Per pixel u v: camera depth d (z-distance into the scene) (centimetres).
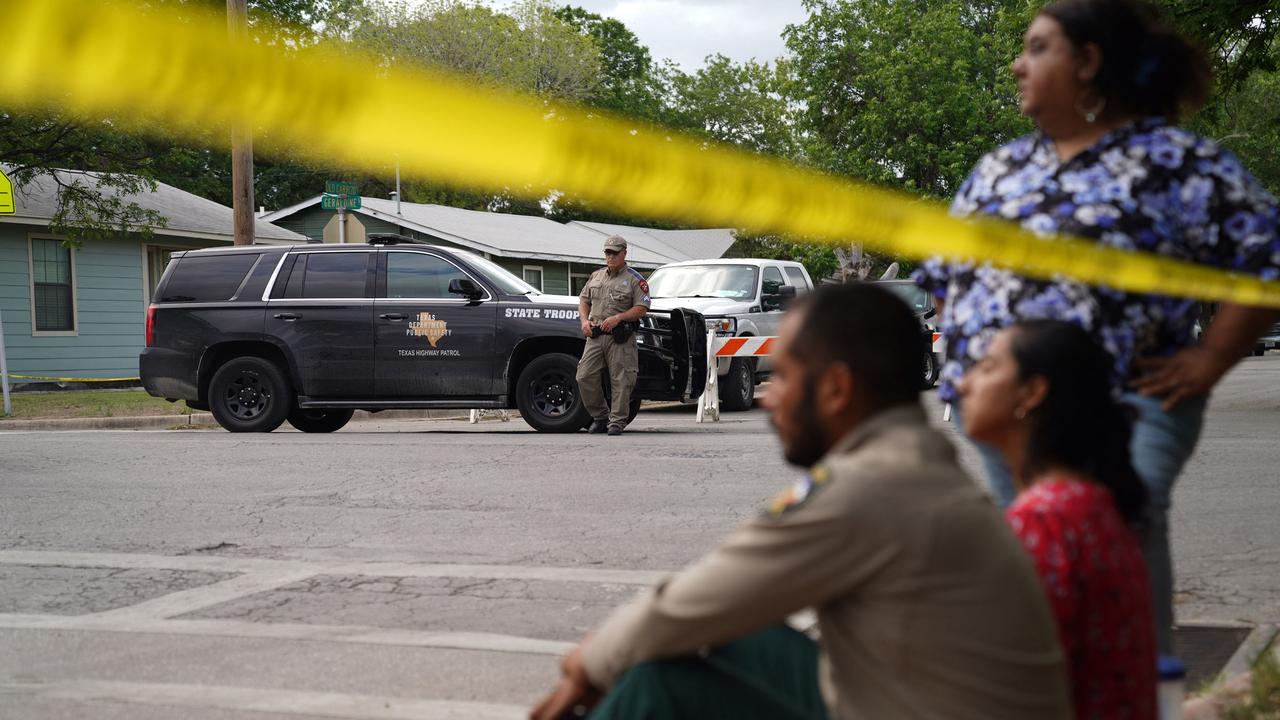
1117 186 257
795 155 4238
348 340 1296
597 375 1223
